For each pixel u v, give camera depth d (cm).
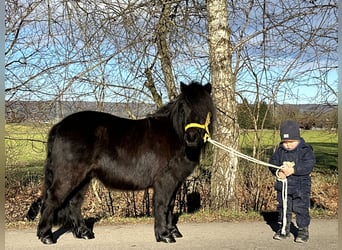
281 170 524
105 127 541
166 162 535
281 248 507
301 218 532
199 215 695
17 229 611
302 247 511
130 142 541
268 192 789
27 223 649
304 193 525
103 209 783
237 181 762
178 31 808
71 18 762
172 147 534
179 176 539
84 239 552
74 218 559
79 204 564
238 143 757
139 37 788
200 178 798
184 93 519
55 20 765
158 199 536
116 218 693
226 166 746
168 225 563
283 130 517
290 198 539
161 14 790
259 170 780
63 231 598
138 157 537
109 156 536
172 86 840
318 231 590
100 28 768
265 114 774
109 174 539
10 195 779
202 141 528
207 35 807
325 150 1236
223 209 740
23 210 752
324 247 511
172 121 540
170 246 518
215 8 756
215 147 753
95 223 656
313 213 709
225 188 746
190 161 536
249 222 659
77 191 561
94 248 508
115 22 780
